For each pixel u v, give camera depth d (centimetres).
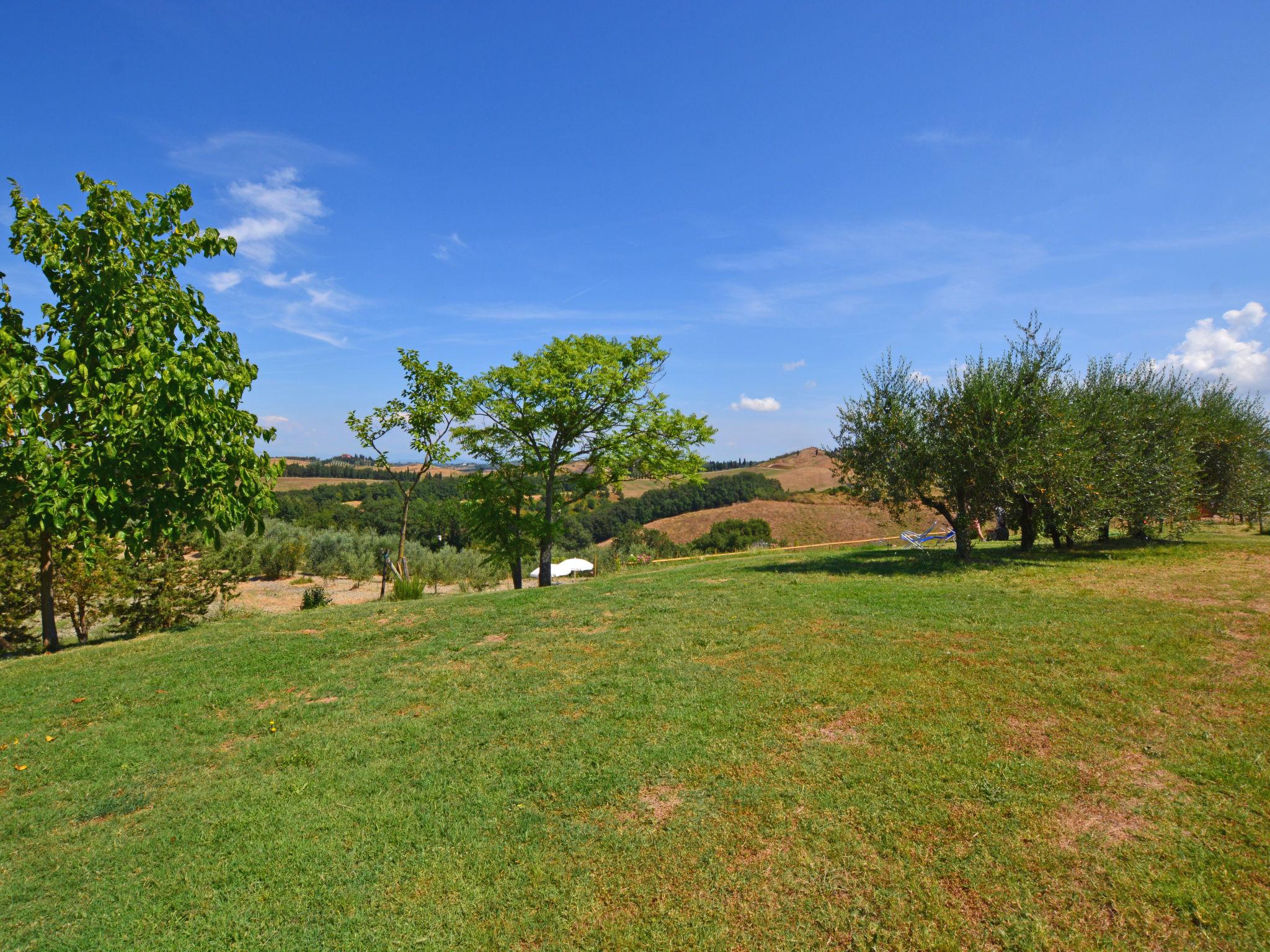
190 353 820
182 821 478
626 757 511
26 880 421
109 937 366
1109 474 1314
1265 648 649
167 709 695
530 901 371
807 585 1100
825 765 475
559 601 1102
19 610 1388
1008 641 707
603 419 1711
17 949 361
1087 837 380
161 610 1498
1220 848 363
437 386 1619
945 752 480
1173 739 478
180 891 401
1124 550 1420
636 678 674
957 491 1293
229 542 2731
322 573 3130
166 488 845
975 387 1234
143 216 915
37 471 754
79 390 796
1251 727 486
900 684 605
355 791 497
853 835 399
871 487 1340
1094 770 447
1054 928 322
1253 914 317
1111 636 709
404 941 350
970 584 1048
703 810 436
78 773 561
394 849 424
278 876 408
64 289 874
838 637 763
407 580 1533
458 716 617
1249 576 1021
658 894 368
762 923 342
